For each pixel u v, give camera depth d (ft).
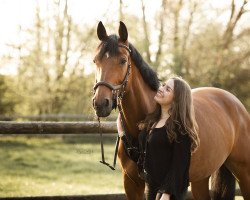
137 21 68.90
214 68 66.39
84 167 34.96
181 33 69.87
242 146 13.56
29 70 66.54
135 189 12.07
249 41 67.67
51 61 67.15
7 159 39.06
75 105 66.54
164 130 10.04
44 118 58.39
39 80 66.03
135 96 11.52
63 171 32.96
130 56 11.36
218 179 14.11
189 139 9.89
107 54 10.85
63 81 66.28
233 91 66.44
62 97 65.92
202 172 12.29
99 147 49.42
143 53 67.77
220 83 66.28
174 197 9.60
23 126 15.28
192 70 66.90
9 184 25.90
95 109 10.60
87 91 66.08
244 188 13.64
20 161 37.93
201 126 12.01
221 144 12.58
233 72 66.69
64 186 26.14
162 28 70.18
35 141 54.80
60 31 67.26
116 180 29.25
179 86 10.15
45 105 65.87
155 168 10.02
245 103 66.18
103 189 25.36
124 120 11.73
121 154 11.96
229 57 67.31
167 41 70.18
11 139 55.77
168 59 67.41
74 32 68.03
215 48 67.62
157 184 10.00
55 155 42.39
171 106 10.07
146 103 11.69
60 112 66.13
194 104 12.59
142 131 10.72
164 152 10.01
